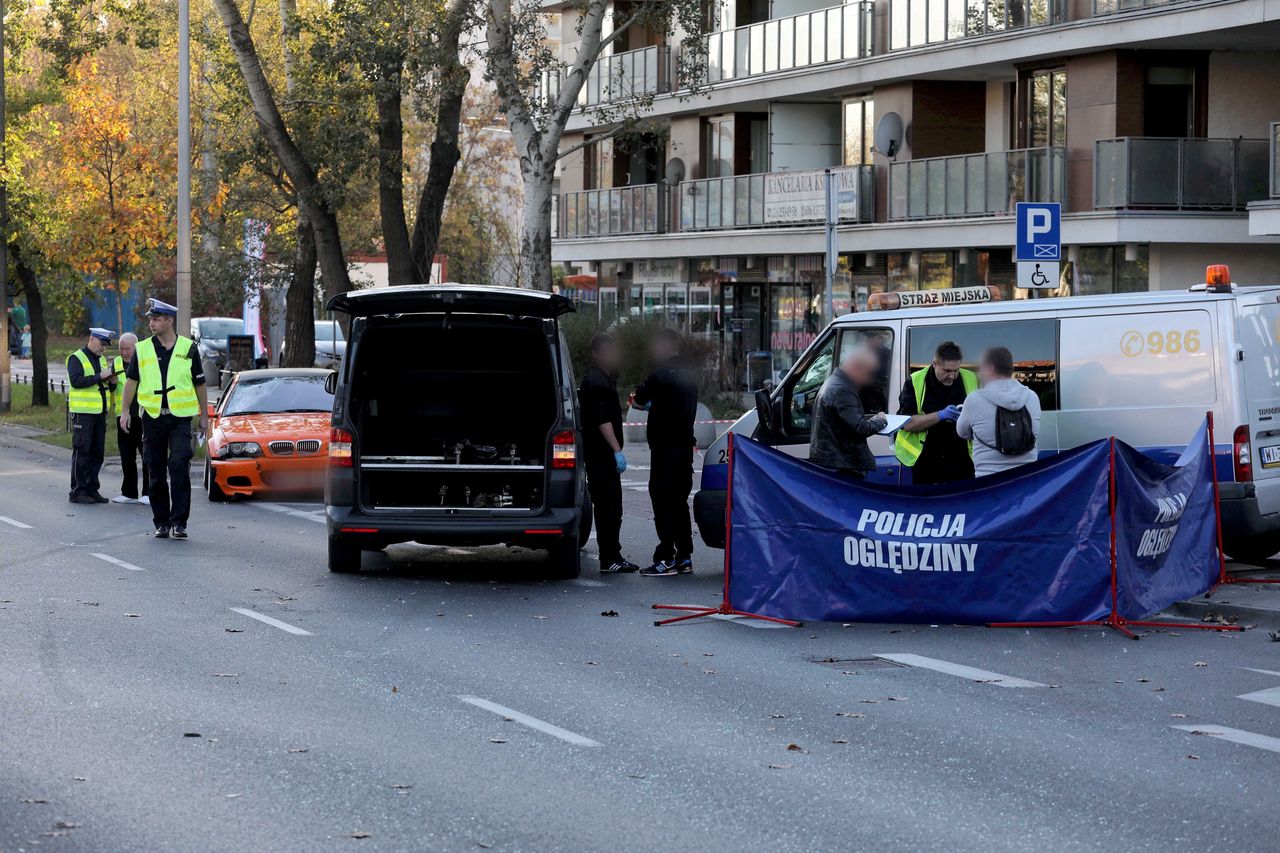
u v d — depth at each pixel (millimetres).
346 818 7371
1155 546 13414
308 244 42719
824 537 13227
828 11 41906
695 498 16406
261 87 35656
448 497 16062
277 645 11891
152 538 18906
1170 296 14578
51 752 8523
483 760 8484
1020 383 13844
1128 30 33000
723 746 8844
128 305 80750
